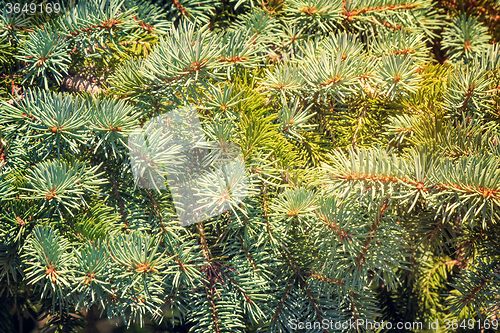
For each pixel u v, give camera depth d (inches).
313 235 42.1
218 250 43.4
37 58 41.4
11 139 41.8
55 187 40.7
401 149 43.2
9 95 42.3
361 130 43.4
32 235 41.6
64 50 41.7
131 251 40.6
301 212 41.4
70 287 40.8
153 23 42.8
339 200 41.6
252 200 41.9
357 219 41.3
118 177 42.6
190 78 40.5
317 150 43.5
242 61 41.6
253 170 41.7
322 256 42.4
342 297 43.3
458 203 39.7
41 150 41.6
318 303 43.2
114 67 43.2
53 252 40.6
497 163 39.8
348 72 41.5
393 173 40.1
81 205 42.3
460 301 42.6
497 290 41.8
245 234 42.1
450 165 40.0
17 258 41.9
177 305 42.9
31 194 41.6
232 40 41.4
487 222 42.8
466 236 43.3
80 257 40.8
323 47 43.3
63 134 40.7
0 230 41.5
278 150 42.2
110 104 40.8
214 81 41.9
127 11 41.6
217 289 42.8
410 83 42.0
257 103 42.0
